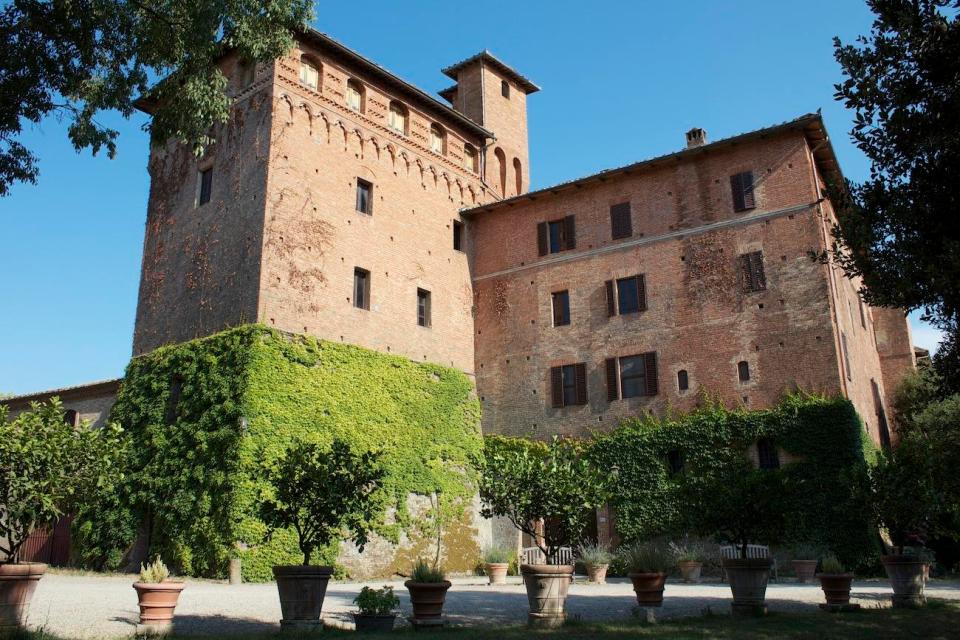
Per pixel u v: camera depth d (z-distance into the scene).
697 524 16.72
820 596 19.72
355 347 29.92
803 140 30.48
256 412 25.72
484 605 18.25
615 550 30.19
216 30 17.77
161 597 13.16
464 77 43.75
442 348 34.44
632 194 33.97
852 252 13.38
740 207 31.19
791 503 26.92
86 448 13.88
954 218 12.16
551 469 16.08
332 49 32.16
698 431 29.55
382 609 14.03
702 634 12.85
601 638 12.48
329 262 30.00
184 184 32.53
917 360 41.59
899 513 17.28
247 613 15.84
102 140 18.17
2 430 13.09
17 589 11.99
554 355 34.12
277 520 14.05
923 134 12.20
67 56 17.36
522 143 44.53
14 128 17.02
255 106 30.34
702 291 31.19
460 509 32.03
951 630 13.42
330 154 31.33
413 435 31.12
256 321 26.89
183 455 26.48
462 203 37.97
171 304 30.83
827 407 27.31
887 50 12.32
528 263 35.97
